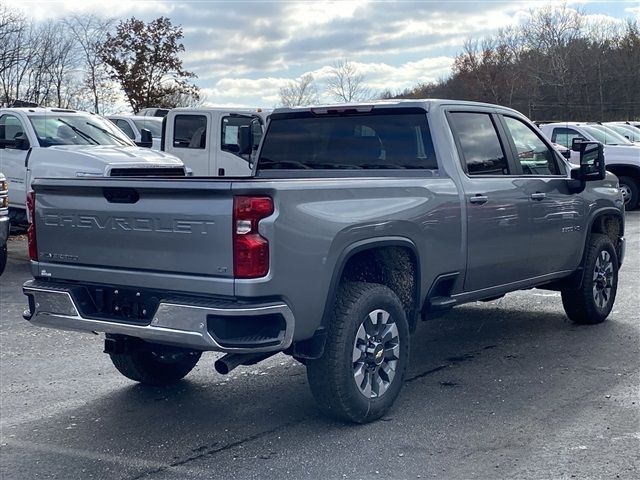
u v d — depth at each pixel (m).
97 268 5.19
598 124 20.97
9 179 12.34
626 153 19.41
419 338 7.82
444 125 6.28
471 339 7.73
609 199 8.23
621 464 4.68
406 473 4.61
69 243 5.33
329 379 5.15
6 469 4.77
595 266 7.98
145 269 4.97
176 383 6.42
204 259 4.72
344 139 6.68
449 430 5.27
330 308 5.11
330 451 4.95
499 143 6.85
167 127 15.48
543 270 7.27
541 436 5.13
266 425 5.44
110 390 6.29
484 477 4.53
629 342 7.51
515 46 55.31
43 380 6.56
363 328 5.30
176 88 32.41
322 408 5.31
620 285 10.26
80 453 5.00
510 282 6.89
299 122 6.92
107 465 4.81
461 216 6.14
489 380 6.38
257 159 7.16
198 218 4.71
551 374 6.51
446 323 8.43
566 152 14.95
